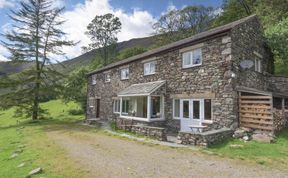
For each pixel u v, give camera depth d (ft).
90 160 23.47
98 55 161.68
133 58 58.13
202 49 39.14
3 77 73.10
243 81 37.55
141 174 18.71
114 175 18.54
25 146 32.96
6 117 102.01
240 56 37.06
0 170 21.90
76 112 93.45
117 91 64.54
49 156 25.71
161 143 31.94
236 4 111.34
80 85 100.37
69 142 34.94
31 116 78.74
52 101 138.82
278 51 51.72
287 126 38.01
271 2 74.59
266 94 34.60
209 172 19.04
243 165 20.92
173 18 139.64
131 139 35.91
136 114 52.47
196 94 39.50
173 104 44.52
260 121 32.30
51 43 79.92
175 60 44.65
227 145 28.58
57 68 83.41
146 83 52.03
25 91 74.18
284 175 18.13
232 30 35.45
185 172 19.12
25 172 20.15
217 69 36.24
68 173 19.27
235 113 33.94
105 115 69.92
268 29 55.83
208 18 134.72
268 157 23.21
